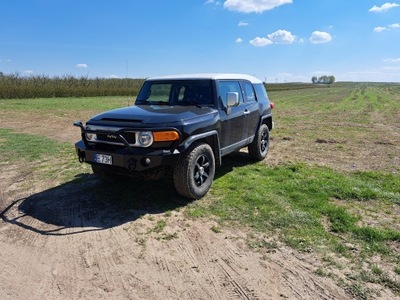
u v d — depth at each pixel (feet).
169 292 9.09
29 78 109.60
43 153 25.73
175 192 16.53
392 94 158.30
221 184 17.87
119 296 8.92
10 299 8.82
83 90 121.29
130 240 11.93
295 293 9.04
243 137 20.34
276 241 11.78
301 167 21.24
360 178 19.12
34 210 14.61
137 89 141.49
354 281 9.50
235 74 20.76
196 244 11.65
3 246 11.61
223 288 9.27
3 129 38.55
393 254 10.89
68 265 10.40
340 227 12.66
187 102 17.58
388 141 31.96
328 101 106.01
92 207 14.87
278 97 135.54
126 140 14.08
